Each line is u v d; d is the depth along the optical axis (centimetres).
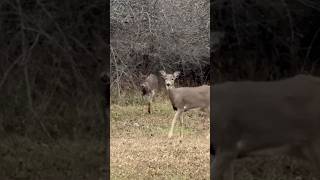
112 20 1583
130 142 1108
